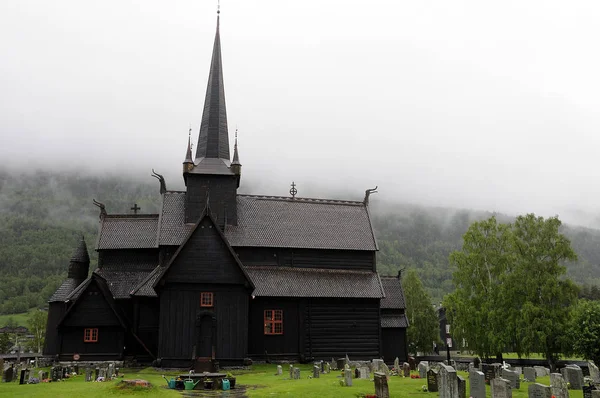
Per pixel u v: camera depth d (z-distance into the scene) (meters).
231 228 49.53
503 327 50.03
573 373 30.58
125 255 48.72
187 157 50.25
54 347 46.72
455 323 58.22
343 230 52.78
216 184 50.34
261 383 30.09
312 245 50.00
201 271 40.56
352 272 50.59
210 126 52.94
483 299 54.34
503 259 55.25
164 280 39.69
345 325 47.66
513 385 28.12
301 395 24.05
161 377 34.12
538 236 50.09
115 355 41.25
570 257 49.06
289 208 53.53
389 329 52.41
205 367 38.38
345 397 23.62
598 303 46.00
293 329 46.56
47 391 23.39
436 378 25.70
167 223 48.31
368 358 47.44
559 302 47.75
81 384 26.39
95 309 41.62
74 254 50.97
